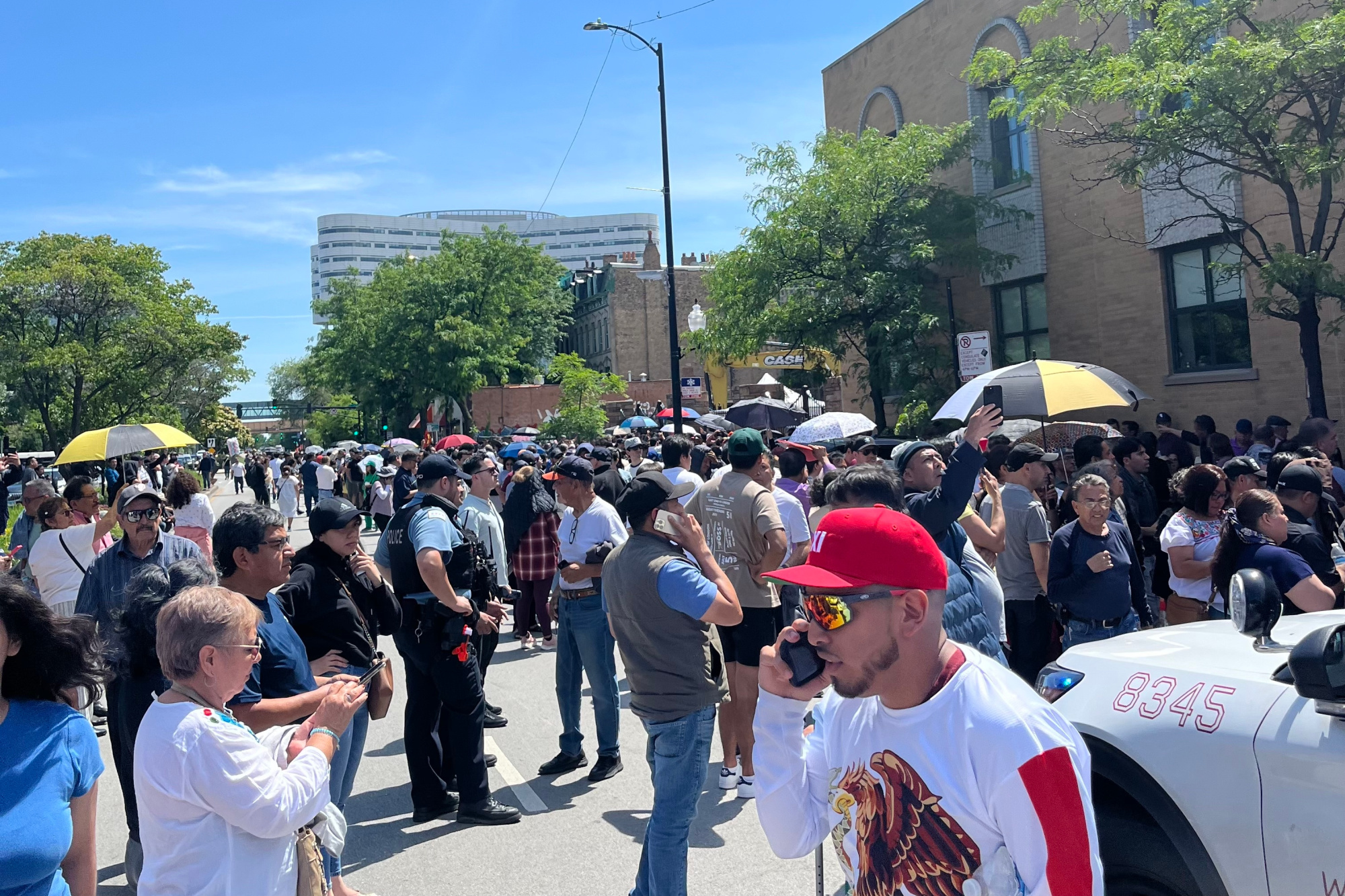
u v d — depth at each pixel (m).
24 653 2.80
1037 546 6.12
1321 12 12.83
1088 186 17.20
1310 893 2.51
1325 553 5.20
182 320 44.97
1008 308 19.33
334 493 26.06
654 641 4.03
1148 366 16.34
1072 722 3.24
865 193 18.31
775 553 5.59
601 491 8.46
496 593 6.43
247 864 2.69
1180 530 6.14
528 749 6.88
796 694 2.10
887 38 22.08
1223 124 10.86
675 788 4.04
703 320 20.70
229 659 2.80
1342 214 10.91
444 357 44.12
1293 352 14.03
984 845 1.81
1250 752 2.69
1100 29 16.47
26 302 41.62
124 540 5.96
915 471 5.16
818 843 2.29
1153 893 2.97
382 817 5.70
